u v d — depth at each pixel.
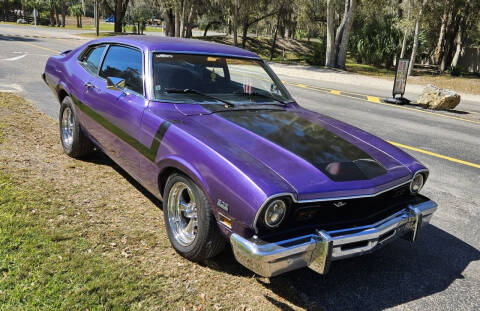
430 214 3.37
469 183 5.89
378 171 3.12
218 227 2.92
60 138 5.71
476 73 40.09
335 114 10.75
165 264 3.17
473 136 9.20
